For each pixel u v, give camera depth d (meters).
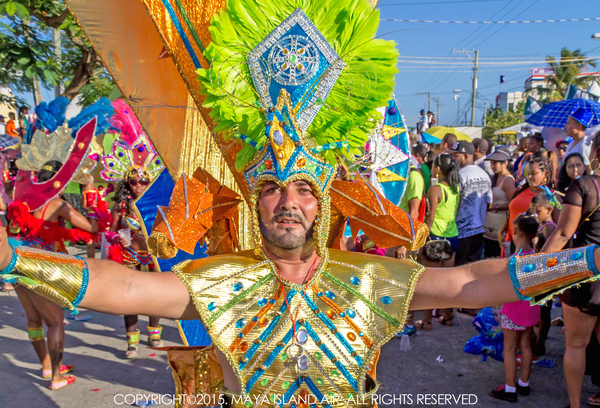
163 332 4.82
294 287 1.38
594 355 3.14
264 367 1.30
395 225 1.68
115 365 3.96
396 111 4.02
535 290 1.21
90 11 2.26
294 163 1.32
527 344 3.25
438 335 4.58
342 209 1.77
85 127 3.71
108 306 1.21
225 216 1.97
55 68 7.65
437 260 4.63
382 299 1.37
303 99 1.46
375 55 1.46
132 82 2.34
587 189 2.74
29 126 3.83
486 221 5.48
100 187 6.40
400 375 3.67
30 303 3.62
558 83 35.56
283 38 1.48
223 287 1.38
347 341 1.33
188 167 2.42
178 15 1.92
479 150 7.05
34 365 3.99
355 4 1.47
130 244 4.09
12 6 6.19
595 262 1.14
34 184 3.64
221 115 1.50
